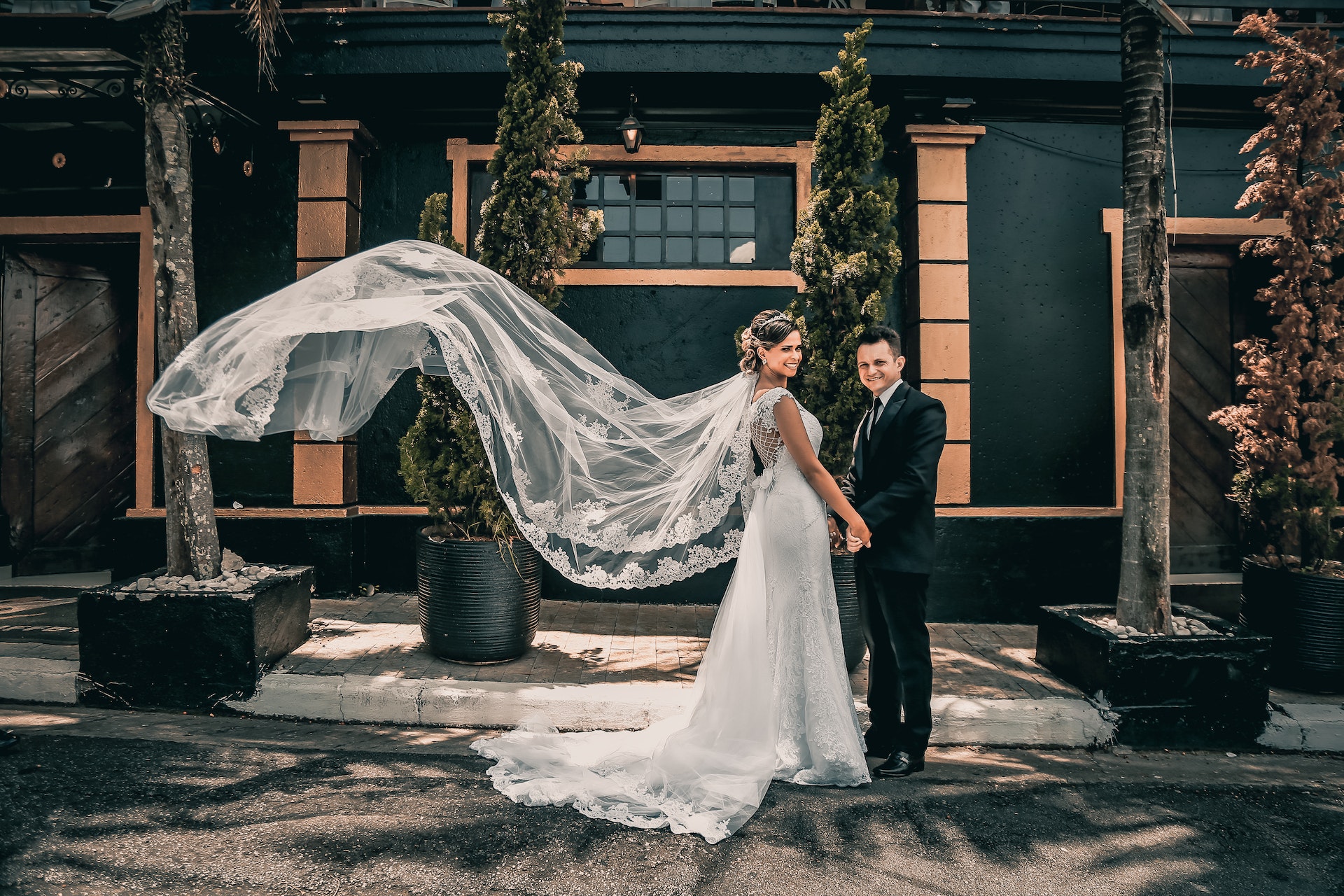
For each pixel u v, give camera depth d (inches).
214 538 167.6
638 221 237.1
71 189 233.1
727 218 237.5
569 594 230.8
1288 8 228.1
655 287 231.9
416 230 235.9
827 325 184.1
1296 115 175.9
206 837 99.2
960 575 221.3
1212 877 97.6
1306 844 107.8
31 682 154.6
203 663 151.3
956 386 223.0
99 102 223.6
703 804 109.6
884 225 182.9
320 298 141.6
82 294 264.2
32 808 105.3
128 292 270.7
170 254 164.1
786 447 127.6
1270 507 181.2
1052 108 226.7
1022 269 228.5
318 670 157.3
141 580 160.6
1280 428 182.5
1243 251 188.1
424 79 219.9
